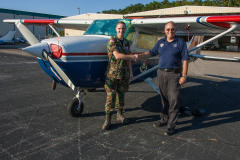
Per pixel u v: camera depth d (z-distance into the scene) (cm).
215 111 340
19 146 212
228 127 272
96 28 339
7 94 416
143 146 218
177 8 2055
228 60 359
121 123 282
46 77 611
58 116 302
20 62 948
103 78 288
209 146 219
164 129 264
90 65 266
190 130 261
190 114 315
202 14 1941
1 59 1040
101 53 271
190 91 486
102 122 284
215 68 939
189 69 898
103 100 391
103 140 230
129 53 266
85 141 227
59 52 248
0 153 197
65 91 452
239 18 269
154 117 307
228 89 509
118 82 265
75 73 263
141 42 361
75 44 255
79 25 448
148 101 392
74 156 196
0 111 316
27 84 512
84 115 309
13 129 253
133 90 483
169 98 241
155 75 411
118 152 204
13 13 3384
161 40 245
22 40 3350
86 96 416
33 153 199
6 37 2664
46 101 375
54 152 202
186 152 206
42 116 300
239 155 201
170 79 236
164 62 236
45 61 273
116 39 249
